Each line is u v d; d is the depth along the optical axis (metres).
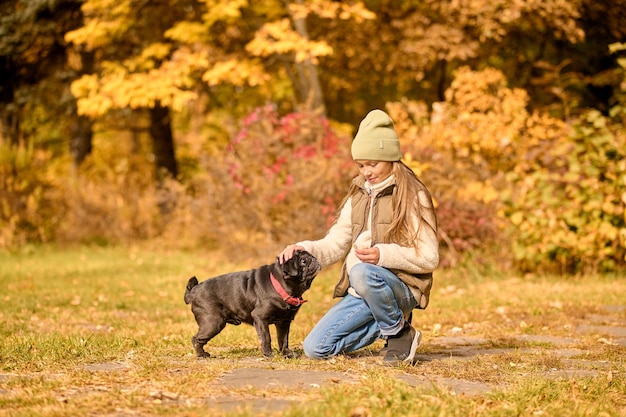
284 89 25.34
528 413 4.92
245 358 6.50
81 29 19.61
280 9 21.00
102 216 20.86
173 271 15.77
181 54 19.12
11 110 22.86
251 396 5.07
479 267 13.97
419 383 5.58
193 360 6.35
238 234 16.02
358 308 6.24
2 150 20.31
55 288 13.40
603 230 12.95
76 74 22.95
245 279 6.34
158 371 5.73
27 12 21.47
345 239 6.45
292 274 6.05
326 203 15.15
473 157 15.77
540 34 22.77
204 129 27.70
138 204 21.05
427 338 8.29
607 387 5.69
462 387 5.59
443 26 20.52
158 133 23.70
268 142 15.87
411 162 13.93
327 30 22.72
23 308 10.95
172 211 20.78
